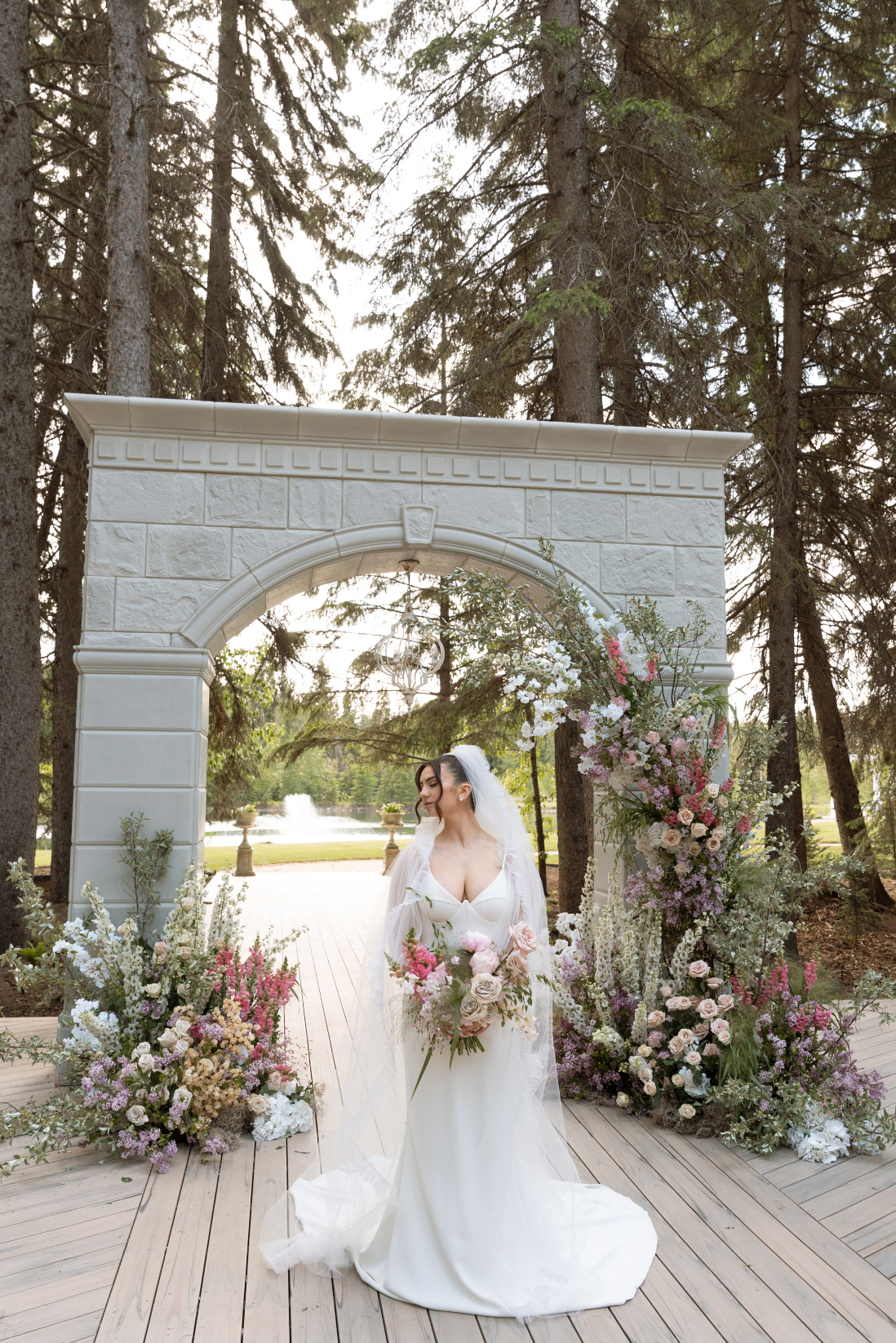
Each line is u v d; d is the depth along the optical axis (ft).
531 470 17.61
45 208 27.27
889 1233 10.93
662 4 26.30
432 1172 9.73
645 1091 14.25
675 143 23.22
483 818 10.69
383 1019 10.28
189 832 15.98
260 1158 13.03
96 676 16.05
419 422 17.04
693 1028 14.53
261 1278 9.87
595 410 25.22
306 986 22.49
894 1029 19.01
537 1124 10.32
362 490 17.12
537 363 29.99
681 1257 10.34
